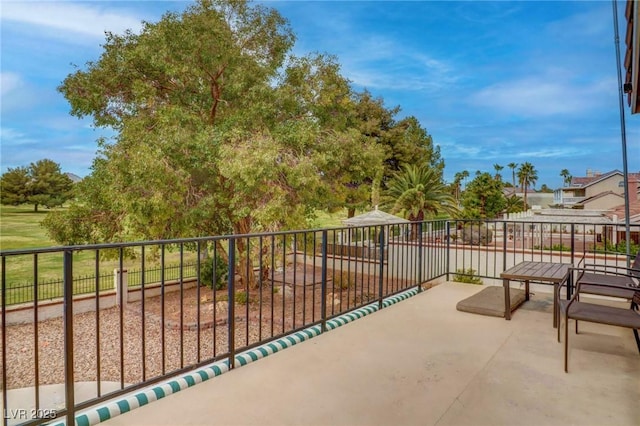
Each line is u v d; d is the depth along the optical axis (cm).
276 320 798
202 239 241
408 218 1544
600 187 3061
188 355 678
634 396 210
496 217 1962
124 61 878
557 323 327
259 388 219
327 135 975
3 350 167
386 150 1834
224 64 894
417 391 216
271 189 809
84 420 180
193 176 891
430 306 400
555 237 1305
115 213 893
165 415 190
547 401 204
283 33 987
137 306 966
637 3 246
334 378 232
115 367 638
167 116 815
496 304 381
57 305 913
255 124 876
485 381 229
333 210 1107
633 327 222
